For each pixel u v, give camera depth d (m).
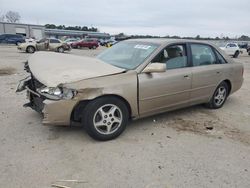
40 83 3.73
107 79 3.61
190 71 4.55
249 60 21.52
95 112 3.61
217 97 5.41
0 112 4.86
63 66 3.96
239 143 3.91
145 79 3.92
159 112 4.37
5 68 11.07
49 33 81.25
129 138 3.92
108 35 91.25
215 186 2.83
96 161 3.24
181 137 4.03
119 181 2.86
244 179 2.99
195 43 4.82
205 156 3.46
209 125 4.58
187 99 4.67
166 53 4.29
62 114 3.49
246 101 6.36
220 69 5.15
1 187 2.70
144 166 3.17
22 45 22.58
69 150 3.49
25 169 3.02
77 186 2.76
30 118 4.58
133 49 4.52
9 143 3.63
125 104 3.86
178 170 3.11
